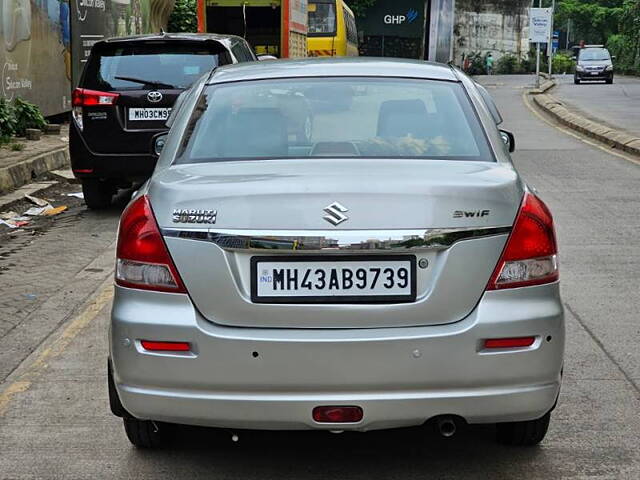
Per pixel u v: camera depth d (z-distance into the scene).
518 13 65.94
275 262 3.56
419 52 40.31
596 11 99.88
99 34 18.62
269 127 4.34
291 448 4.32
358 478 4.00
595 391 5.02
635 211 10.51
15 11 15.98
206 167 4.06
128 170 10.24
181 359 3.56
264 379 3.51
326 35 23.38
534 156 16.09
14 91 15.96
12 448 4.35
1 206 11.05
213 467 4.13
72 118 10.27
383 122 4.34
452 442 4.38
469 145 4.23
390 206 3.55
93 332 6.20
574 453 4.24
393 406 3.52
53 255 8.66
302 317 3.54
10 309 6.80
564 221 9.91
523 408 3.61
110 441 4.43
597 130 19.70
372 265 3.55
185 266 3.59
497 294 3.59
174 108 5.40
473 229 3.57
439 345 3.51
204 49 10.28
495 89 40.22
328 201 3.55
